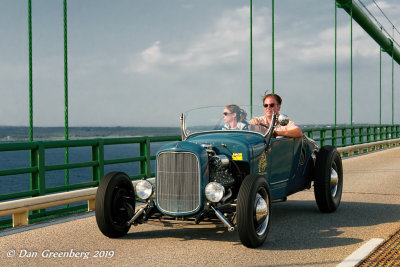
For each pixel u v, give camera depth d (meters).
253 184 4.71
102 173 7.88
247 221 4.60
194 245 4.96
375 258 4.38
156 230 5.71
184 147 4.86
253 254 4.57
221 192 4.70
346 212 6.83
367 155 20.56
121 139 8.36
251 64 20.50
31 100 8.76
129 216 5.19
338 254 4.54
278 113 6.16
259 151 5.46
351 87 30.25
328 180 6.59
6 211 5.86
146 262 4.34
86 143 7.57
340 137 20.12
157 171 4.98
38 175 6.75
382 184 10.11
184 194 4.85
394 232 5.45
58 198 6.62
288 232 5.53
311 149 6.97
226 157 5.20
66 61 9.61
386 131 28.81
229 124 6.02
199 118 6.12
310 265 4.18
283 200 6.34
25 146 6.56
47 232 5.70
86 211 7.21
